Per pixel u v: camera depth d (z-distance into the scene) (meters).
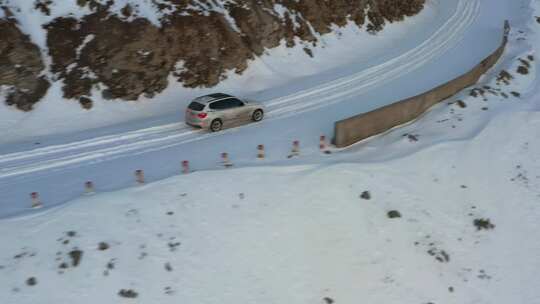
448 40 36.75
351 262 16.66
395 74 30.50
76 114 24.12
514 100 27.50
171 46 27.00
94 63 25.25
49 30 25.48
